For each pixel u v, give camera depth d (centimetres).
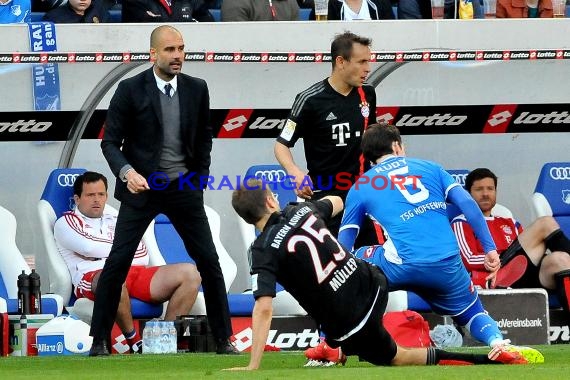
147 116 2645
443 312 2200
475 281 3159
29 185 3294
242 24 3089
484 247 2170
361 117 2541
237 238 3409
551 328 3177
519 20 3180
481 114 3456
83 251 3092
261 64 3334
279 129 3384
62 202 3180
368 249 2202
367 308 1992
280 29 3106
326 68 3359
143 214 2677
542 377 1809
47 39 3003
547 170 3403
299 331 2997
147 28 3042
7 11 3450
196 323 2891
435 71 3416
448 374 1867
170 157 2680
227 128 3359
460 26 3166
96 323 2686
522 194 3522
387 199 2164
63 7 3531
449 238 2161
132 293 2969
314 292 1964
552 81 3462
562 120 3494
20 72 3206
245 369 2000
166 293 2962
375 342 2027
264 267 1948
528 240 3216
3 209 3134
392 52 3089
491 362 2109
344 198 2541
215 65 3316
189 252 2719
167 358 2584
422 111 3434
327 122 2522
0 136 3250
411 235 2145
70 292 3111
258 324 1970
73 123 3272
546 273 3180
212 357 2614
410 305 3006
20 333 2855
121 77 3262
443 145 3478
